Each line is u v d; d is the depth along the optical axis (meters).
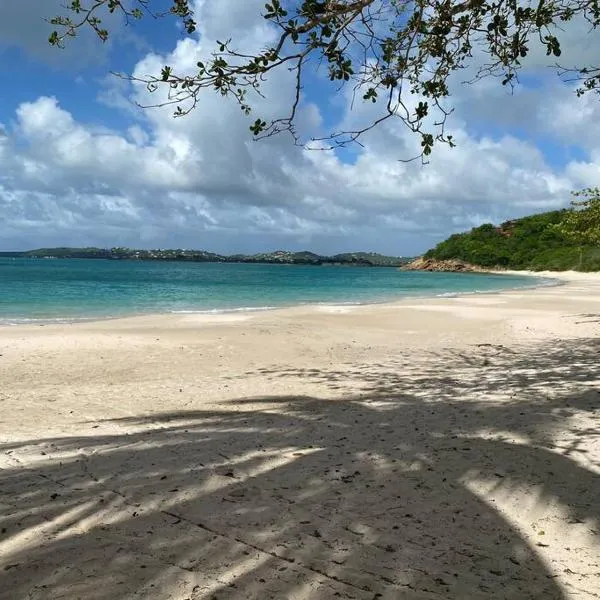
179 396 8.55
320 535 3.41
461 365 11.47
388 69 5.17
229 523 3.55
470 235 165.00
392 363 11.99
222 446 5.36
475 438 5.54
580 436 5.54
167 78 4.54
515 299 34.19
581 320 20.81
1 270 84.69
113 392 8.91
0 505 3.80
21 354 12.50
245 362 12.24
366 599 2.71
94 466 4.69
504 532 3.52
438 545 3.32
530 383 8.80
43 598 2.62
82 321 19.92
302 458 4.94
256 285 53.88
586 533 3.51
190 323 19.05
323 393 8.68
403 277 92.25
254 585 2.80
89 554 3.08
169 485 4.21
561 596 2.80
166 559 3.05
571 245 123.19
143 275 77.25
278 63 4.64
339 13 4.68
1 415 7.25
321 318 21.09
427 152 4.92
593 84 6.38
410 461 4.85
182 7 4.68
